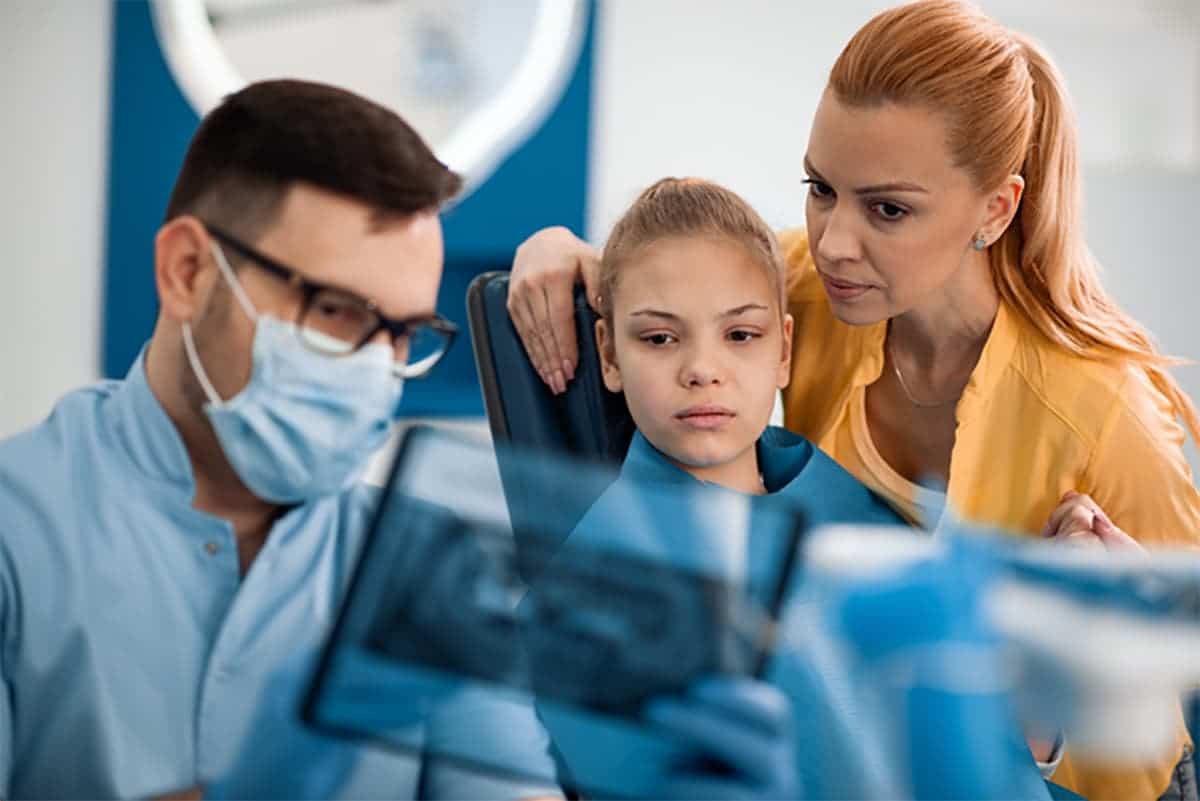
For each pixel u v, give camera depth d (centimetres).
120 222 252
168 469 120
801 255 161
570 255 152
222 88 247
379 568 97
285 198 119
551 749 95
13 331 254
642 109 260
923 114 136
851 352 155
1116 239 272
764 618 93
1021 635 94
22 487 118
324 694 96
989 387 148
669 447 144
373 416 122
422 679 97
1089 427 146
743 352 144
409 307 123
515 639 95
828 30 262
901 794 91
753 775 90
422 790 107
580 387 148
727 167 262
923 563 96
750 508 97
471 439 101
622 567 95
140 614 117
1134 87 272
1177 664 94
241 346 120
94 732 114
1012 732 94
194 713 115
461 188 126
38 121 249
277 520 124
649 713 92
